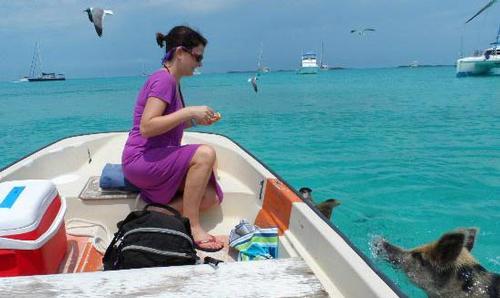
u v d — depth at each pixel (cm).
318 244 250
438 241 412
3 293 186
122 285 194
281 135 1381
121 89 5619
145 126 313
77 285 193
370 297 188
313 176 855
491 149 1081
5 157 1223
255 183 383
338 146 1167
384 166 923
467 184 786
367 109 2052
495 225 597
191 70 334
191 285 195
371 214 640
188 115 310
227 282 198
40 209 258
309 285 197
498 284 376
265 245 289
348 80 5841
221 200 373
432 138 1257
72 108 2673
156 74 326
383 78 6284
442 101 2345
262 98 2923
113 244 271
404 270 427
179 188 343
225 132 1479
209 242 329
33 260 247
